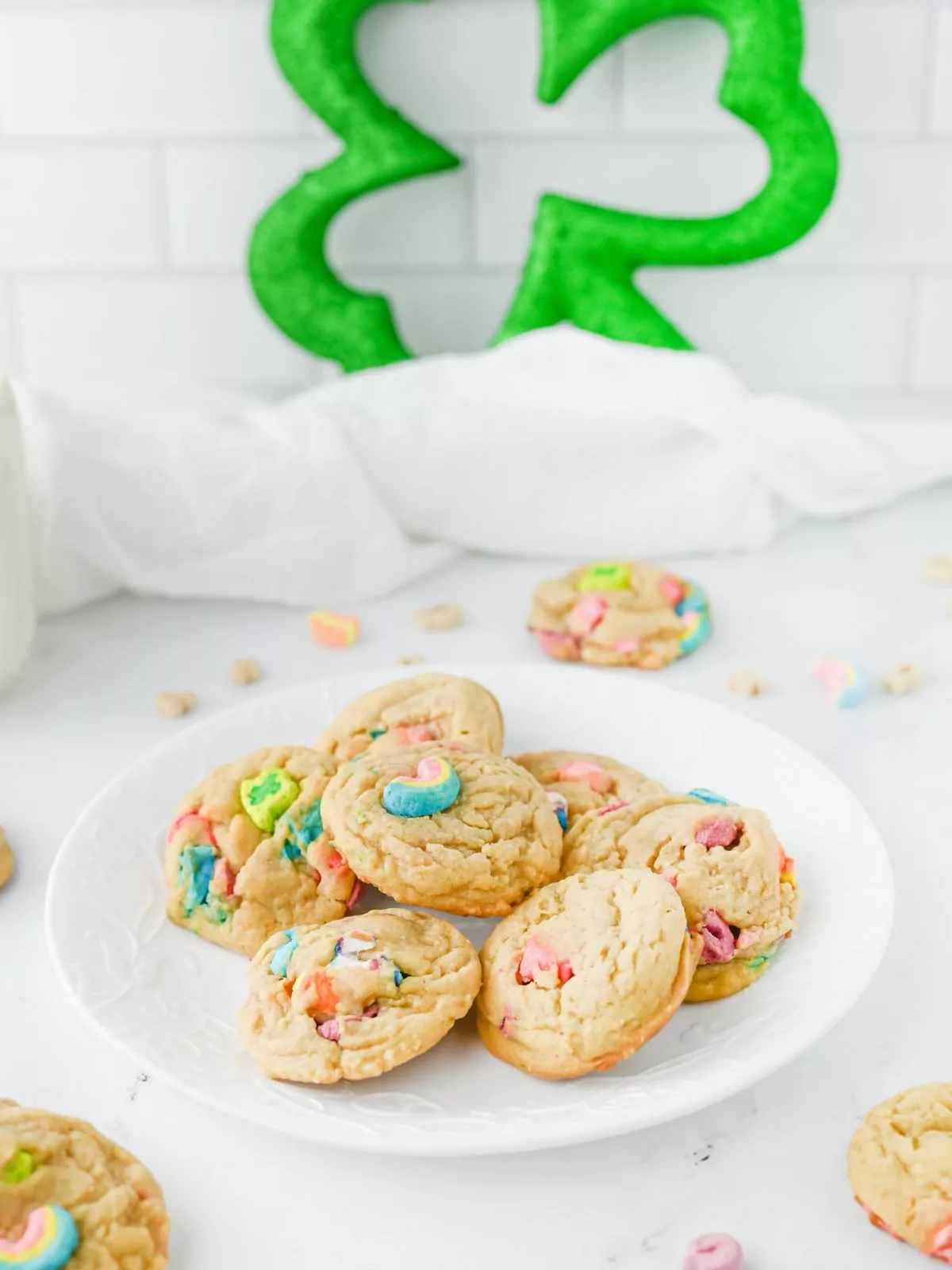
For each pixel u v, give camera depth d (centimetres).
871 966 63
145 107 93
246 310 97
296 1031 61
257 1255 58
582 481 89
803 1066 63
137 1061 61
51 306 97
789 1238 58
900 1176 58
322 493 86
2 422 76
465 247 95
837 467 90
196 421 87
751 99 87
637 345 90
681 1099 59
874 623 85
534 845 66
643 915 63
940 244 95
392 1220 59
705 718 76
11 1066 63
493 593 88
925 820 72
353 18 88
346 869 68
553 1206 59
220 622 87
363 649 84
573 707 78
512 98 92
